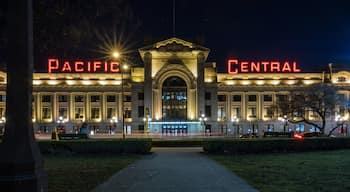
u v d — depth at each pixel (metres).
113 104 133.75
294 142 44.12
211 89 131.50
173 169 27.69
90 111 133.62
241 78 137.25
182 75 128.50
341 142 46.16
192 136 112.69
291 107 103.00
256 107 135.75
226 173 25.02
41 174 11.59
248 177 22.78
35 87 132.25
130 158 38.03
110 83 134.12
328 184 19.62
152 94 128.12
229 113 135.25
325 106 99.69
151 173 25.42
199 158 37.47
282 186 19.23
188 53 130.00
